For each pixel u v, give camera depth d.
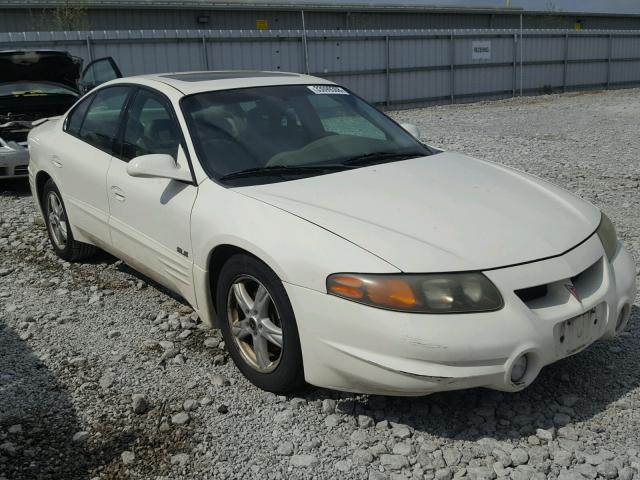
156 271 4.00
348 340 2.82
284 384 3.18
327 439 2.97
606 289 3.10
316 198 3.28
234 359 3.49
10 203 7.66
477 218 3.12
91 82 9.78
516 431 2.98
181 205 3.62
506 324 2.73
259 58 21.47
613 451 2.82
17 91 8.81
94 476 2.76
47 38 18.23
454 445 2.90
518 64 26.91
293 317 3.03
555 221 3.23
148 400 3.32
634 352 3.64
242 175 3.58
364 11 31.25
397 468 2.76
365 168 3.70
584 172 9.20
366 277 2.78
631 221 6.42
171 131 3.92
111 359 3.75
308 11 29.81
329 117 4.24
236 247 3.30
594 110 19.59
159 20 26.14
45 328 4.18
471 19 36.09
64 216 5.22
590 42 28.77
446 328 2.69
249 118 3.95
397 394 2.84
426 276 2.76
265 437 3.00
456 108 23.02
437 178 3.60
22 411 3.24
